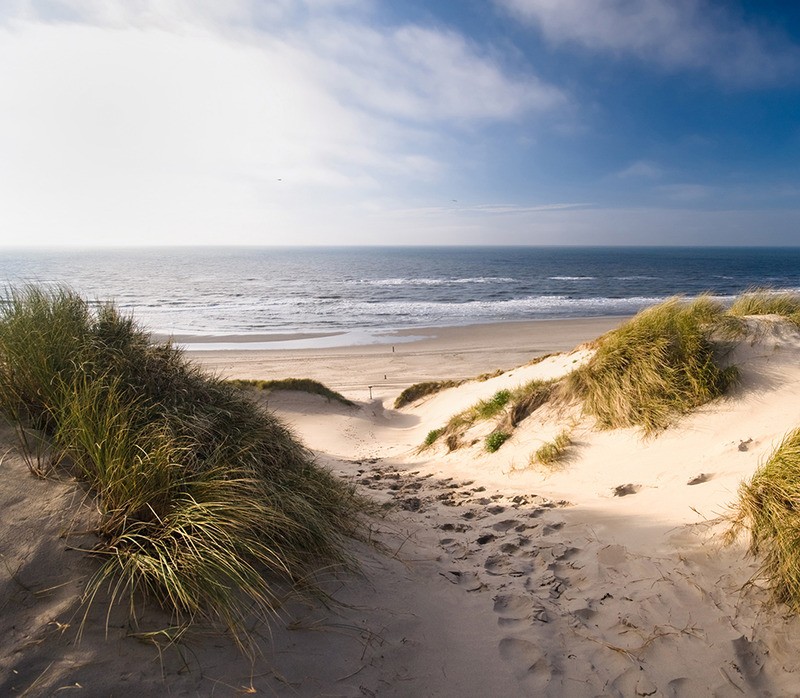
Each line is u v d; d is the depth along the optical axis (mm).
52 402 3293
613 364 7820
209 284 82812
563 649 2992
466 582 3740
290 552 3131
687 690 2688
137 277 98438
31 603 2309
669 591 3455
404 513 5355
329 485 4402
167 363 4258
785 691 2635
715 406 6730
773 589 3217
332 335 37844
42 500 2756
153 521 2803
